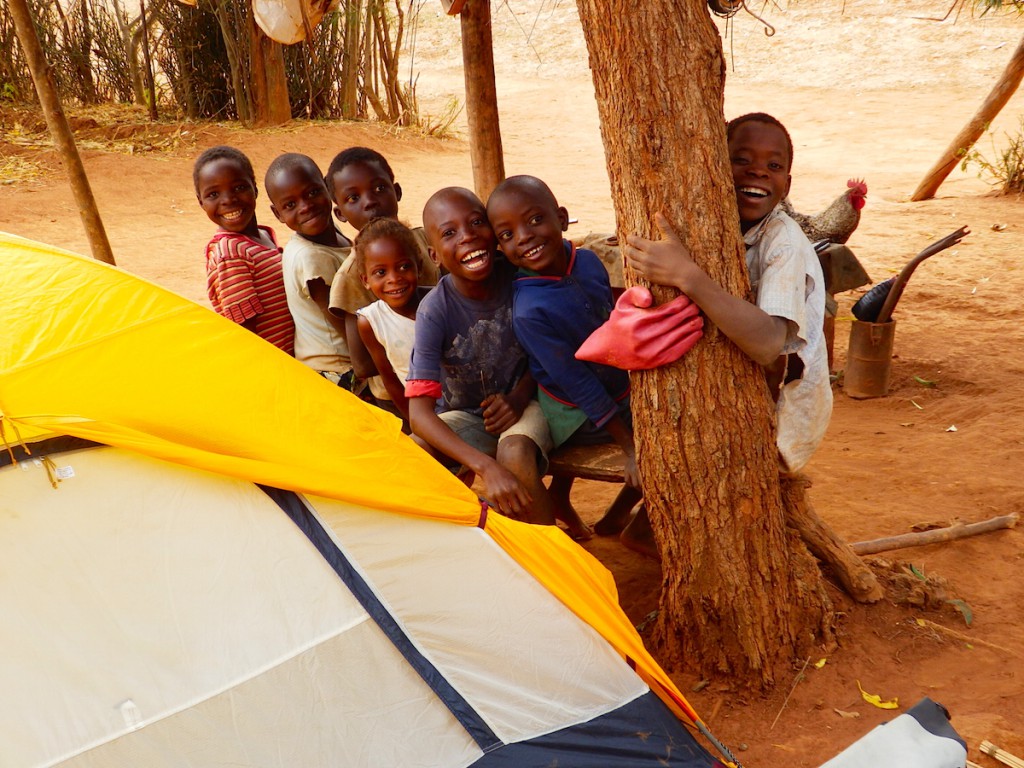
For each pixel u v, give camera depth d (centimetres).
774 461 285
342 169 373
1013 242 879
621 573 376
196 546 228
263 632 229
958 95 1791
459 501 256
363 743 231
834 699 287
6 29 1353
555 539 275
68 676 214
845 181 1262
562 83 2089
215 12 1313
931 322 677
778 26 2223
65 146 519
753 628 290
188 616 224
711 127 249
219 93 1389
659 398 271
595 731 252
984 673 295
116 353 229
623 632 273
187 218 1069
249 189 414
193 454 224
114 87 1488
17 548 214
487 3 572
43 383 220
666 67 244
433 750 236
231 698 223
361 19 1500
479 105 593
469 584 251
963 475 441
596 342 266
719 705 289
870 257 860
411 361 306
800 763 262
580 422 312
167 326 237
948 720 245
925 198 1107
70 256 247
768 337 254
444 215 286
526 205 280
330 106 1498
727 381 267
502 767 239
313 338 391
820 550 328
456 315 306
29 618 213
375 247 320
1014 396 529
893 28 2114
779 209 288
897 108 1741
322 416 244
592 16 248
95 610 218
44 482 218
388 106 1595
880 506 418
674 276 248
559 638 259
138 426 225
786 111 1792
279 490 237
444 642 244
